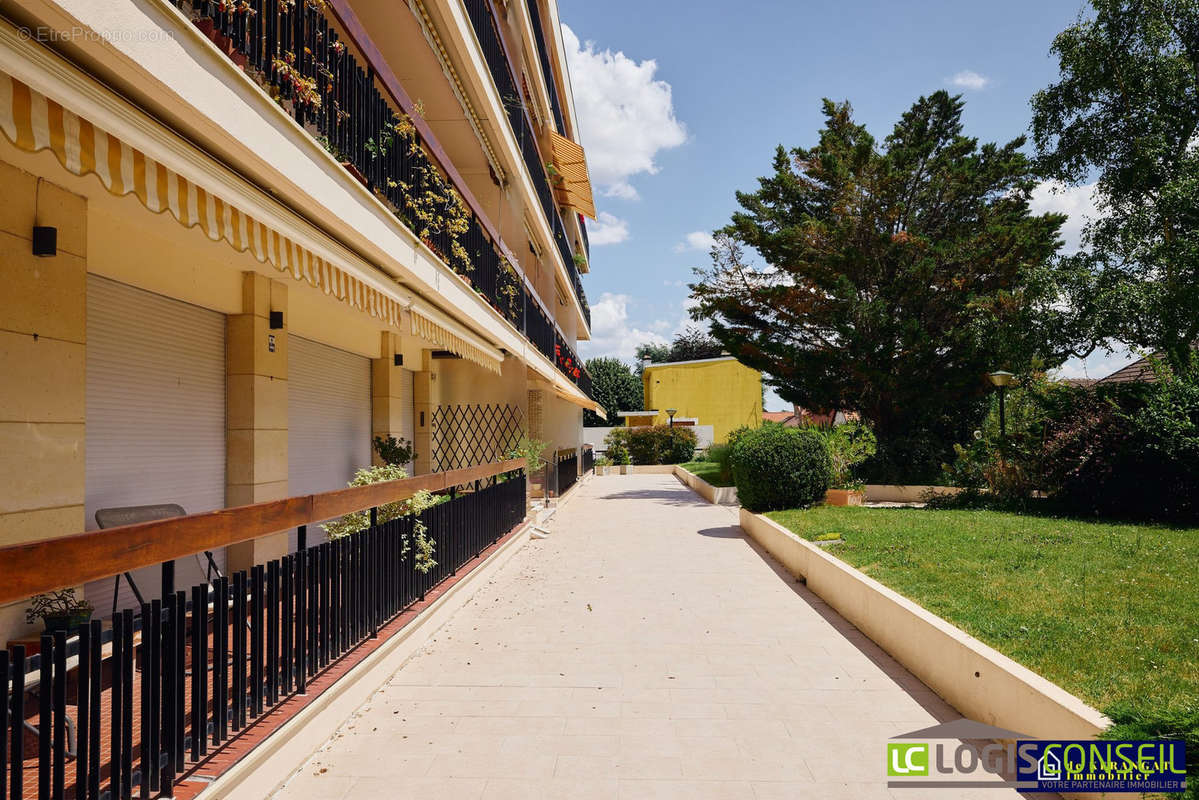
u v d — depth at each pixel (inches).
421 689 196.1
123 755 102.0
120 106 109.0
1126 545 331.6
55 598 169.0
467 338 372.2
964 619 205.0
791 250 835.4
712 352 1889.8
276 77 169.2
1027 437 549.0
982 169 846.5
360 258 223.9
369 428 432.5
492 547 375.9
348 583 189.3
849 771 146.3
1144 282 573.0
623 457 1515.7
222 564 270.1
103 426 208.5
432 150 304.8
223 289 265.4
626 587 337.1
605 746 159.0
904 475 803.4
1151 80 598.5
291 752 144.3
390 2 345.4
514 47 613.3
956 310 795.4
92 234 198.5
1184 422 429.1
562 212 1040.8
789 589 333.7
